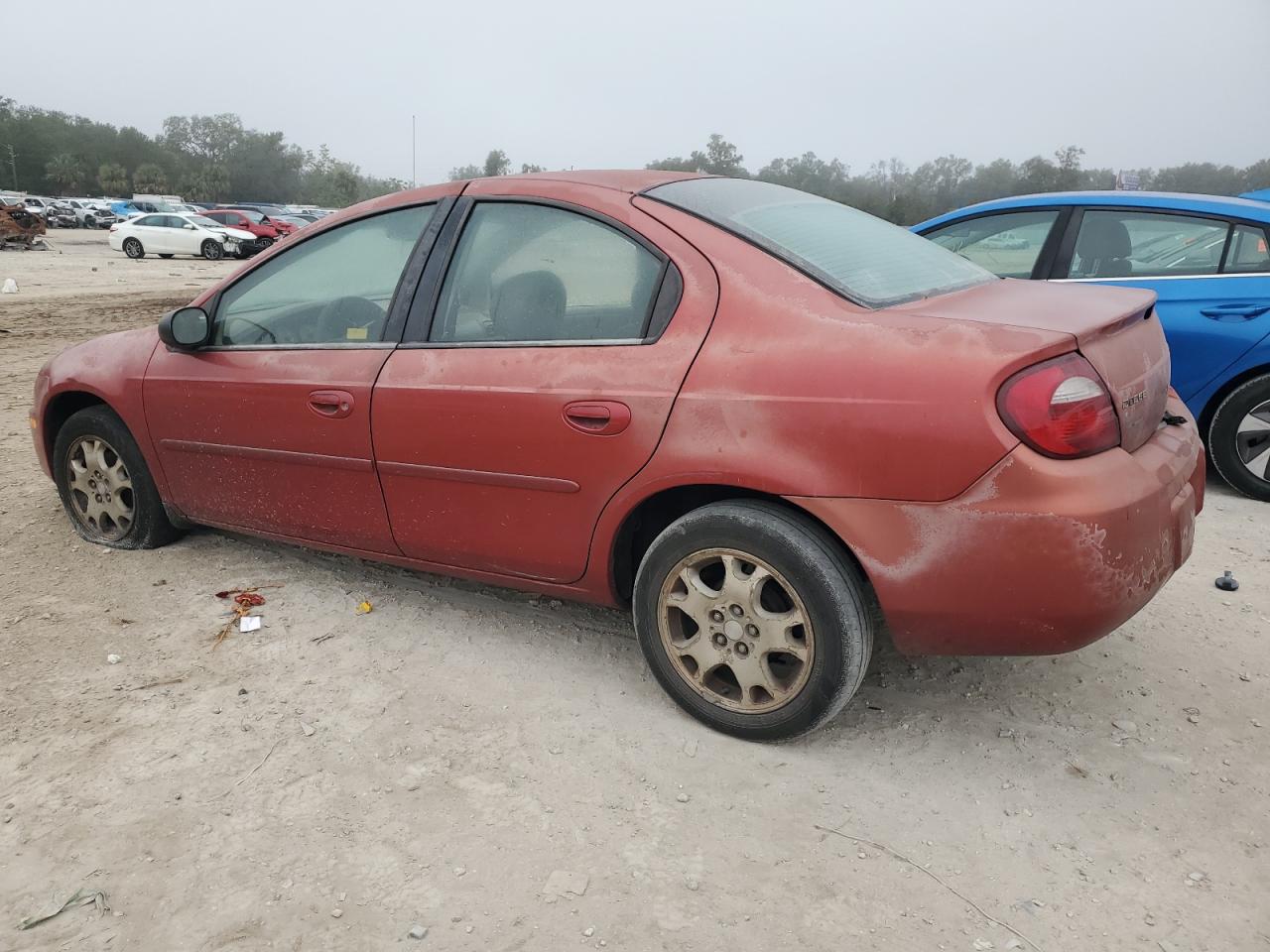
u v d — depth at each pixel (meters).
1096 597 2.23
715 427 2.50
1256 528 4.49
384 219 3.31
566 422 2.73
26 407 7.31
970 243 5.79
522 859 2.26
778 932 2.03
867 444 2.31
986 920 2.06
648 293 2.71
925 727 2.80
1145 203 5.19
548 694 2.98
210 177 135.25
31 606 3.59
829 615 2.44
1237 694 2.96
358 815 2.41
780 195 3.20
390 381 3.09
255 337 3.55
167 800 2.46
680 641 2.79
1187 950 1.98
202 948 2.00
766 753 2.67
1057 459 2.21
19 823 2.37
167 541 4.17
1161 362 2.72
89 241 38.16
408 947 2.00
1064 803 2.45
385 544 3.32
